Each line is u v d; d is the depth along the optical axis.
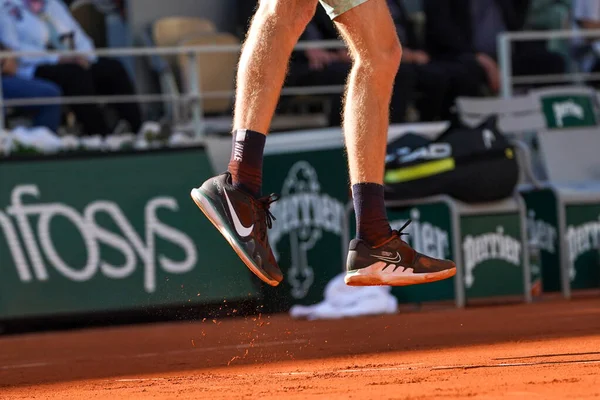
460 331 15.90
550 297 24.42
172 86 31.41
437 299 22.66
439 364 10.90
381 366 11.05
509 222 22.84
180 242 22.80
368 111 10.19
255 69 9.80
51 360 15.41
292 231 24.44
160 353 15.21
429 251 22.59
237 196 9.82
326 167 24.25
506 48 29.31
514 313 19.69
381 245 10.40
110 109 30.11
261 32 9.83
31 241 22.28
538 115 26.41
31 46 28.48
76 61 28.66
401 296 22.91
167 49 26.08
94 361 14.55
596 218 24.56
